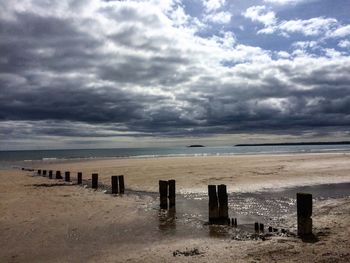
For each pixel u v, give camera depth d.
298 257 9.61
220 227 13.78
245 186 24.20
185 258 9.93
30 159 88.44
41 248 11.31
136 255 10.41
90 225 14.21
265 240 11.63
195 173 32.81
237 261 9.48
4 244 11.74
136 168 40.22
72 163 59.00
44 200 20.03
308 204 11.71
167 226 14.08
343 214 14.70
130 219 15.27
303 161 46.41
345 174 30.11
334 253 9.78
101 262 9.90
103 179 30.98
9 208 17.55
